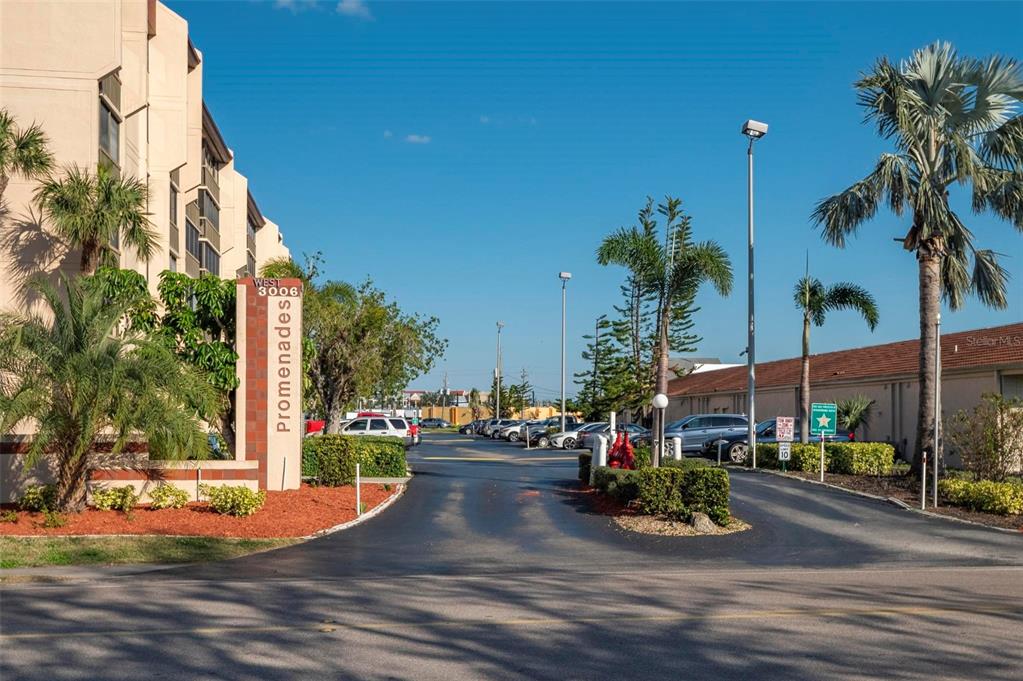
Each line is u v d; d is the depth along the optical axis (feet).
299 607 33.01
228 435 71.82
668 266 77.00
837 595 35.45
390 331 113.19
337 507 63.77
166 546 49.52
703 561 45.91
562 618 30.91
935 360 71.77
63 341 55.77
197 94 130.00
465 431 276.00
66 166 81.20
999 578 40.11
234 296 71.05
